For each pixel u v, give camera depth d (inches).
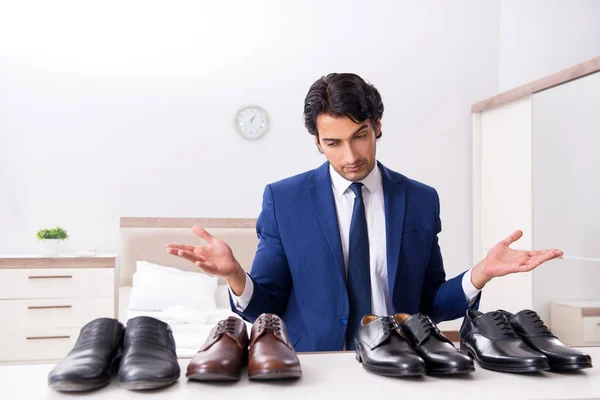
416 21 164.2
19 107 146.6
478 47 167.0
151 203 151.7
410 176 163.2
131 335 28.5
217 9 155.3
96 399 24.3
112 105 150.6
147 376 24.9
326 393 25.3
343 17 160.9
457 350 29.6
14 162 146.1
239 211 155.3
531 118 139.2
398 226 50.6
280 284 51.8
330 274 49.4
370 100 42.8
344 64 160.9
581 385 27.0
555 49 157.8
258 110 155.6
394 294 49.3
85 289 134.0
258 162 156.3
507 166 150.1
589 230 119.3
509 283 147.0
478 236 162.2
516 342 30.4
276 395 24.9
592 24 157.5
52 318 132.6
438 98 164.7
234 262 37.8
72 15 149.2
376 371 28.4
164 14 153.1
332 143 44.5
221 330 29.5
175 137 153.0
